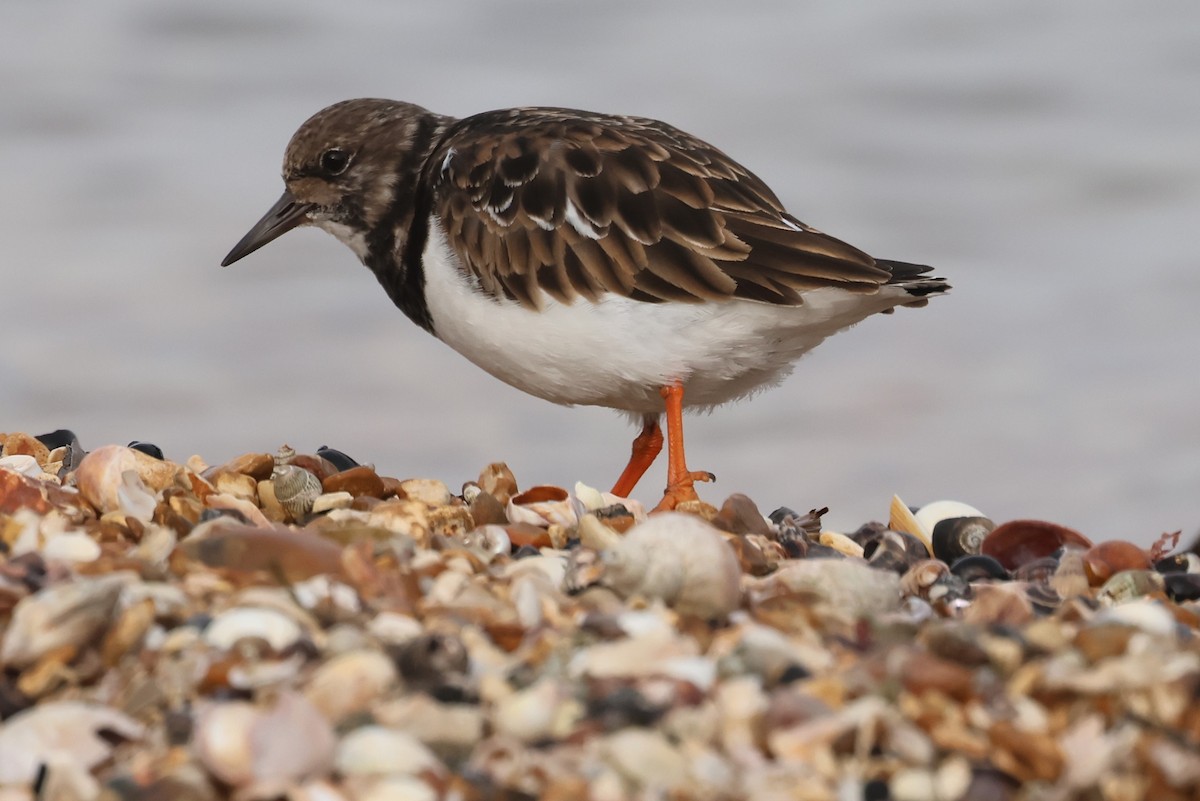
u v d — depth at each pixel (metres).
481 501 10.70
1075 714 6.99
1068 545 11.02
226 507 9.88
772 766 6.53
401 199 12.89
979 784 6.46
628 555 8.40
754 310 11.73
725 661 7.21
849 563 9.00
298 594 8.04
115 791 6.22
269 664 7.03
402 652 7.10
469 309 12.24
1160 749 6.61
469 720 6.69
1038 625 7.61
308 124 13.05
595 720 6.77
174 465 10.56
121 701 6.95
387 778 6.34
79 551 8.70
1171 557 10.64
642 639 7.36
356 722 6.70
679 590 8.34
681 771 6.44
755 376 12.31
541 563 9.20
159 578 8.32
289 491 10.52
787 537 10.80
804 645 7.61
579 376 12.12
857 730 6.60
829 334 12.28
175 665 7.06
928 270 12.03
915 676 6.98
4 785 6.44
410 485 11.12
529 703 6.77
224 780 6.25
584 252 11.81
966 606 9.47
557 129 12.34
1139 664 7.08
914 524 11.89
